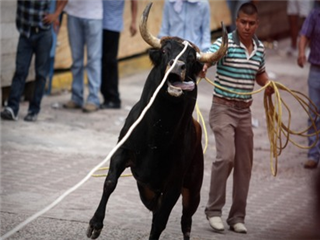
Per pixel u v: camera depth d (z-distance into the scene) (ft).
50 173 44.11
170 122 28.84
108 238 33.99
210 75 78.89
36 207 37.70
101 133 54.34
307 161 50.85
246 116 37.19
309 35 49.62
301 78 82.33
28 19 53.67
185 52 28.43
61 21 61.41
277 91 36.55
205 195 43.37
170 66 27.45
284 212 41.24
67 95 65.82
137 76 77.00
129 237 34.40
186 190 33.63
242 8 36.40
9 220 35.19
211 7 93.09
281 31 109.60
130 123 29.96
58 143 50.60
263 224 38.88
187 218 34.06
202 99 68.44
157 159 29.71
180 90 27.27
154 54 28.84
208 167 48.83
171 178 30.35
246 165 37.42
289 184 47.01
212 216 37.11
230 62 36.47
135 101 65.77
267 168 50.26
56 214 36.78
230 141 36.52
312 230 32.76
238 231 37.17
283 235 36.83
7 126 53.47
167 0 48.14
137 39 79.46
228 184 45.83
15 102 54.75
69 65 68.69
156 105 28.60
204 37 48.24
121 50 77.15
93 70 59.67
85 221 36.04
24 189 40.68
